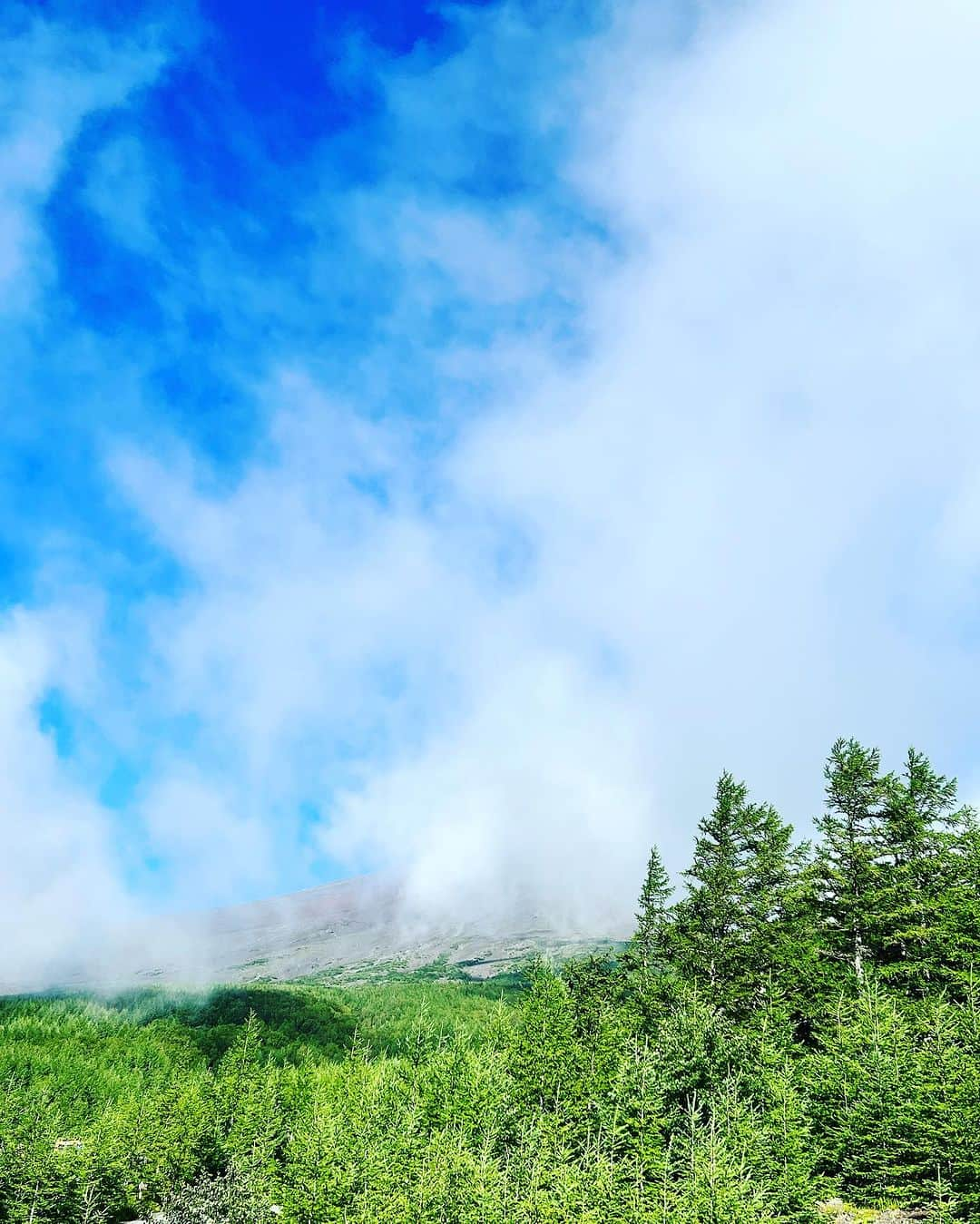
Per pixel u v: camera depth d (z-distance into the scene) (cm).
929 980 4103
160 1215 3444
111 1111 4831
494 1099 3603
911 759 4850
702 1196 2300
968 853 4509
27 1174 3447
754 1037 3750
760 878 4894
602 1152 2875
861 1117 2728
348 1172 3064
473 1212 2519
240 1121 4244
